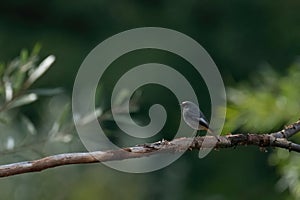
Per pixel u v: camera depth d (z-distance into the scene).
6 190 12.73
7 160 8.27
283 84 11.04
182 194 19.55
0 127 10.64
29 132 8.00
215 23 22.36
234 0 22.28
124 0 22.56
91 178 15.50
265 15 22.06
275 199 19.81
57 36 22.28
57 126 7.34
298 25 21.89
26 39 22.25
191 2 22.41
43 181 13.19
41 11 22.52
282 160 10.20
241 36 22.16
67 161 5.59
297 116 10.80
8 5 22.48
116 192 16.05
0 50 22.12
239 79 21.84
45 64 7.50
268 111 10.81
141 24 22.11
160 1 22.53
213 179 20.31
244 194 20.19
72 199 14.41
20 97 7.64
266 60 21.70
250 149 20.23
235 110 10.66
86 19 22.42
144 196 17.31
